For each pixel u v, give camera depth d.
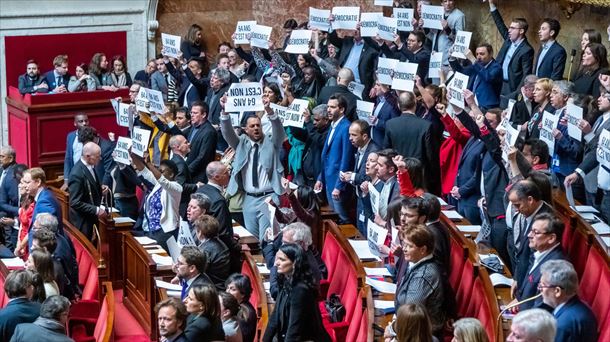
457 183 12.62
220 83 16.34
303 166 14.43
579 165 12.26
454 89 12.30
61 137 17.48
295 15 21.53
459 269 10.70
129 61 20.64
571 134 12.12
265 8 21.45
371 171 11.84
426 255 9.20
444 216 11.45
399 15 17.22
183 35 21.02
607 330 9.38
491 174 11.54
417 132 12.99
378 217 11.52
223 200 11.55
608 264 9.63
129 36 20.55
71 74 20.20
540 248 9.14
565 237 10.83
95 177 14.00
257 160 13.40
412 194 11.09
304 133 14.28
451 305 9.24
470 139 12.51
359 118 14.30
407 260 9.27
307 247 10.25
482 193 11.75
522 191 9.75
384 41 16.67
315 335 9.23
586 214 11.64
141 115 15.48
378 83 14.47
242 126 14.55
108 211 14.25
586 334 8.21
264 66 17.34
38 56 19.91
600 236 10.72
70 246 12.06
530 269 9.52
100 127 17.77
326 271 11.35
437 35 17.88
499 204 11.50
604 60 14.18
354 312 10.32
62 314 9.48
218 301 9.11
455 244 10.88
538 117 13.01
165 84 18.05
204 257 10.03
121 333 12.17
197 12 21.02
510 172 11.34
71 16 20.00
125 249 12.80
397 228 10.17
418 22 18.23
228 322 9.48
